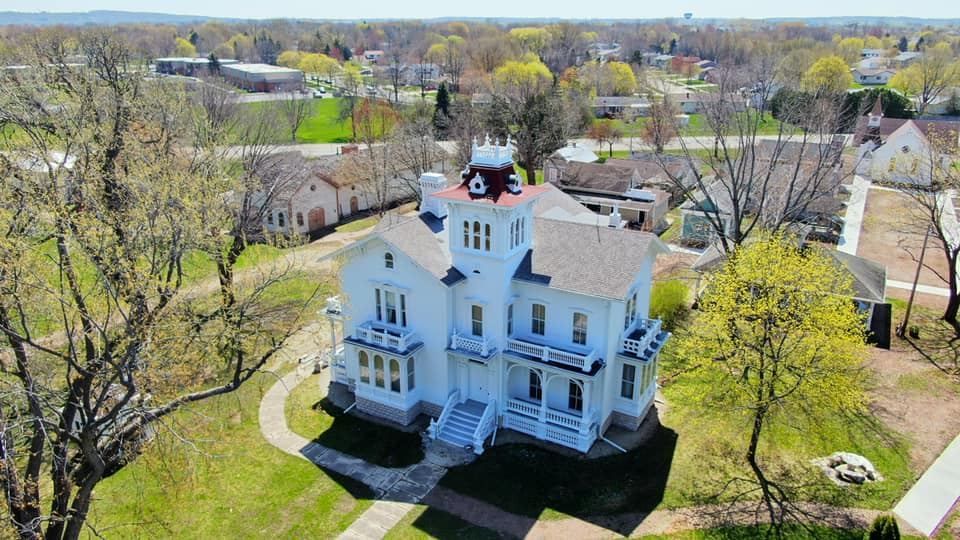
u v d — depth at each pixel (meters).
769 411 32.09
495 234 33.50
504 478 32.56
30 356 25.23
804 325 30.61
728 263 36.09
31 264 23.83
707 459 33.56
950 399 38.03
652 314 46.78
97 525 28.92
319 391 40.66
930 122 98.44
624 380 36.22
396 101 140.75
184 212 29.09
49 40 55.84
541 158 95.56
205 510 30.31
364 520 29.84
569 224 36.97
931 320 48.84
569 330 34.84
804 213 61.25
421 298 35.81
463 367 36.84
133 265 26.12
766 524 28.83
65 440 23.75
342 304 37.38
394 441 35.72
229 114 71.50
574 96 125.38
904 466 32.16
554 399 36.44
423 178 39.06
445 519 29.86
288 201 69.19
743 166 49.44
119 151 36.44
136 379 24.44
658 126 76.56
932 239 65.75
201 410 37.66
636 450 34.59
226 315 31.23
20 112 33.69
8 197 25.11
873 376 40.62
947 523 28.38
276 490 31.80
